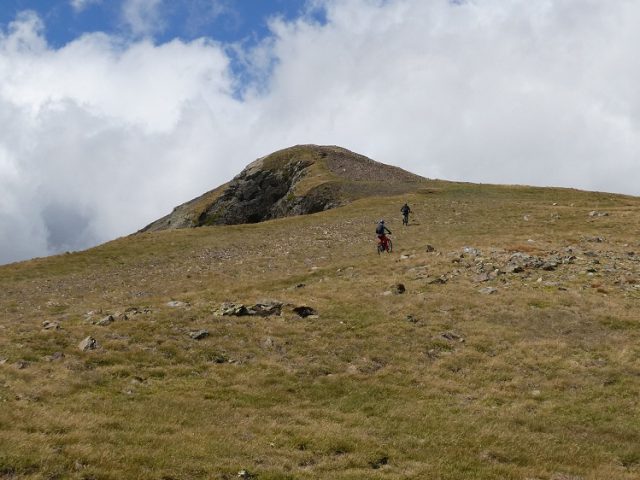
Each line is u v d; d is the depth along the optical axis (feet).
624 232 149.18
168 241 192.54
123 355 65.92
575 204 220.84
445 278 105.19
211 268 147.95
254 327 78.43
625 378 64.39
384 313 85.61
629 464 47.39
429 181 354.54
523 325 80.84
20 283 140.67
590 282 99.45
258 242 184.34
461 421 54.24
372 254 145.59
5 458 38.19
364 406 57.62
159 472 39.34
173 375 62.64
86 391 55.77
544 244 133.69
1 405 49.21
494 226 172.76
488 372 67.00
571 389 62.64
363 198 284.82
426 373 66.95
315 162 439.22
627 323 79.82
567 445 50.03
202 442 45.62
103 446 42.45
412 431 51.75
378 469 43.68
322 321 82.23
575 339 76.02
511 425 54.03
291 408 56.39
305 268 137.49
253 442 46.80
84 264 161.99
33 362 61.82
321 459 45.06
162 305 90.02
